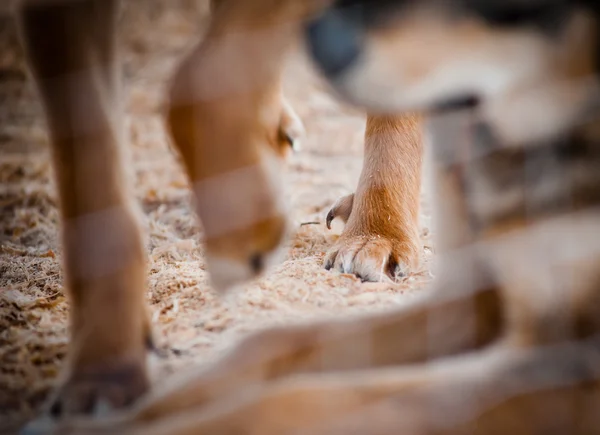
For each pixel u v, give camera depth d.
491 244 2.05
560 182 2.04
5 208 2.66
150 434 2.01
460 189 2.08
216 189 2.05
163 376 2.13
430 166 2.12
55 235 2.55
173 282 2.31
